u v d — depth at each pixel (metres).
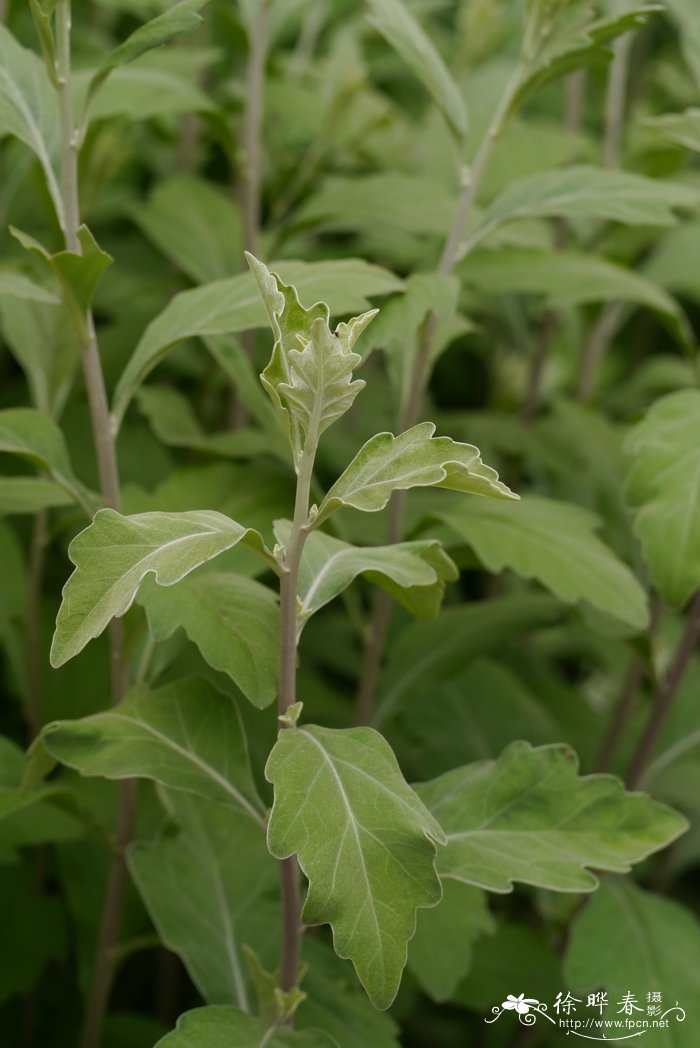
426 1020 0.76
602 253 0.89
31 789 0.54
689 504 0.59
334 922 0.47
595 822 0.53
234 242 0.78
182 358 0.87
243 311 0.56
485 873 0.51
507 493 0.47
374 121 0.89
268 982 0.52
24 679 0.68
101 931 0.63
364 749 0.49
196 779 0.52
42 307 0.63
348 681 0.91
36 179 0.63
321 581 0.52
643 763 0.67
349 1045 0.55
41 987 0.72
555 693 0.84
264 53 0.74
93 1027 0.62
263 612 0.52
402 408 0.64
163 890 0.58
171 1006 0.71
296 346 0.48
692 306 1.25
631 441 0.61
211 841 0.60
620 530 0.73
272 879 0.59
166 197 0.79
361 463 0.48
